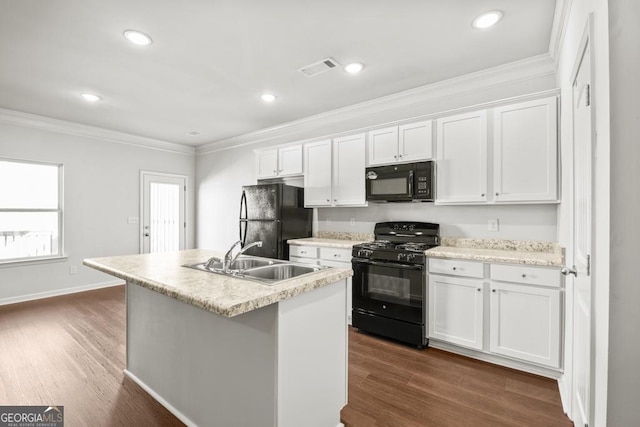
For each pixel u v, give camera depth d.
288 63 2.70
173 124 4.50
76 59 2.61
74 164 4.49
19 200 4.11
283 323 1.39
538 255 2.42
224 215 5.50
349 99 3.55
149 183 5.35
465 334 2.51
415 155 3.01
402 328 2.77
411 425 1.74
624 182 0.95
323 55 2.57
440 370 2.34
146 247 5.29
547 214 2.62
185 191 5.87
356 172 3.43
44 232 4.30
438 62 2.69
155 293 2.03
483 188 2.65
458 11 2.02
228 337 1.57
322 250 3.47
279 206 3.75
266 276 2.00
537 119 2.39
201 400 1.72
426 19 2.10
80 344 2.81
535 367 2.28
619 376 0.97
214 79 3.01
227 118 4.23
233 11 2.00
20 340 2.88
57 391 2.09
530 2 1.94
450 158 2.82
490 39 2.34
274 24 2.15
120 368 2.40
